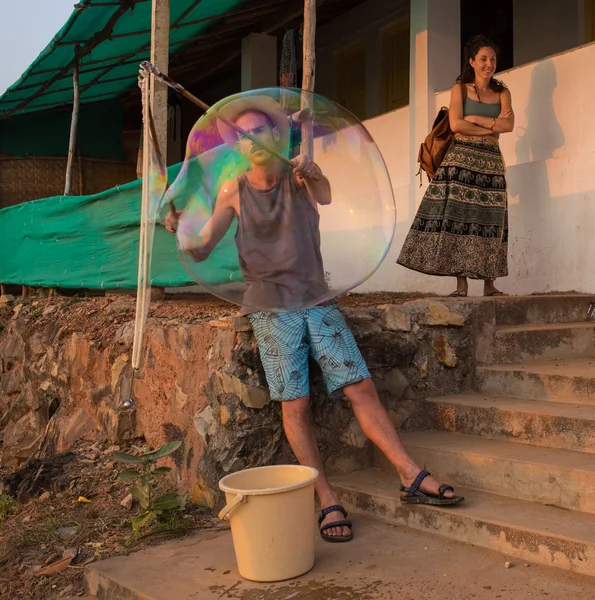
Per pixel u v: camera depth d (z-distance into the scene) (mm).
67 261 6641
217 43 9031
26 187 11094
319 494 3139
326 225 2910
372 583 2604
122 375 4562
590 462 2984
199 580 2748
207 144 2855
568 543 2592
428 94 6219
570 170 5121
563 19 6812
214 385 3611
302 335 3139
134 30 7816
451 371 3949
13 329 6711
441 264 4566
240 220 2939
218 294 2982
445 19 6301
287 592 2580
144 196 2744
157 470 3500
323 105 2885
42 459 4320
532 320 4301
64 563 3137
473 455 3225
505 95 4621
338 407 3656
